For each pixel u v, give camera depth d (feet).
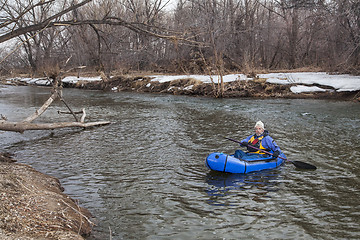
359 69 69.26
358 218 16.46
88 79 95.96
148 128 38.19
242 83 65.92
